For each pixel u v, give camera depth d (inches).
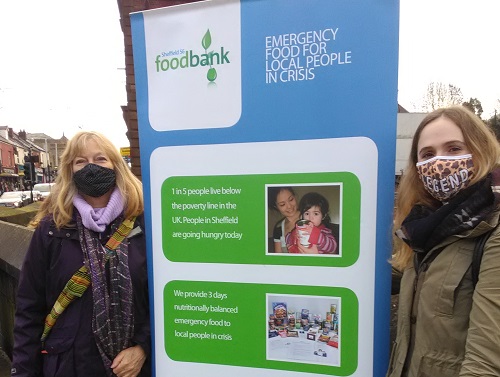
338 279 56.2
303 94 54.8
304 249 57.2
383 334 55.0
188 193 61.8
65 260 64.6
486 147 48.3
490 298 41.4
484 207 44.6
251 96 57.1
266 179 57.7
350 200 54.5
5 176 1676.9
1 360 141.6
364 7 51.3
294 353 59.3
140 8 197.3
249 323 60.9
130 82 203.5
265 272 59.3
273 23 54.9
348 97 53.0
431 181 50.8
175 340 65.0
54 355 64.1
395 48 50.6
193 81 59.5
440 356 45.8
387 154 52.3
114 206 66.5
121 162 70.6
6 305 142.7
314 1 53.1
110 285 64.2
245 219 59.5
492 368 40.0
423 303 47.6
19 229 146.6
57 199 65.9
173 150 61.9
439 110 52.2
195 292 63.1
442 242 47.1
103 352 63.5
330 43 52.9
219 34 57.3
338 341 57.1
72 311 64.4
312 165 55.4
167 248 64.0
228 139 58.9
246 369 61.8
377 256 54.3
